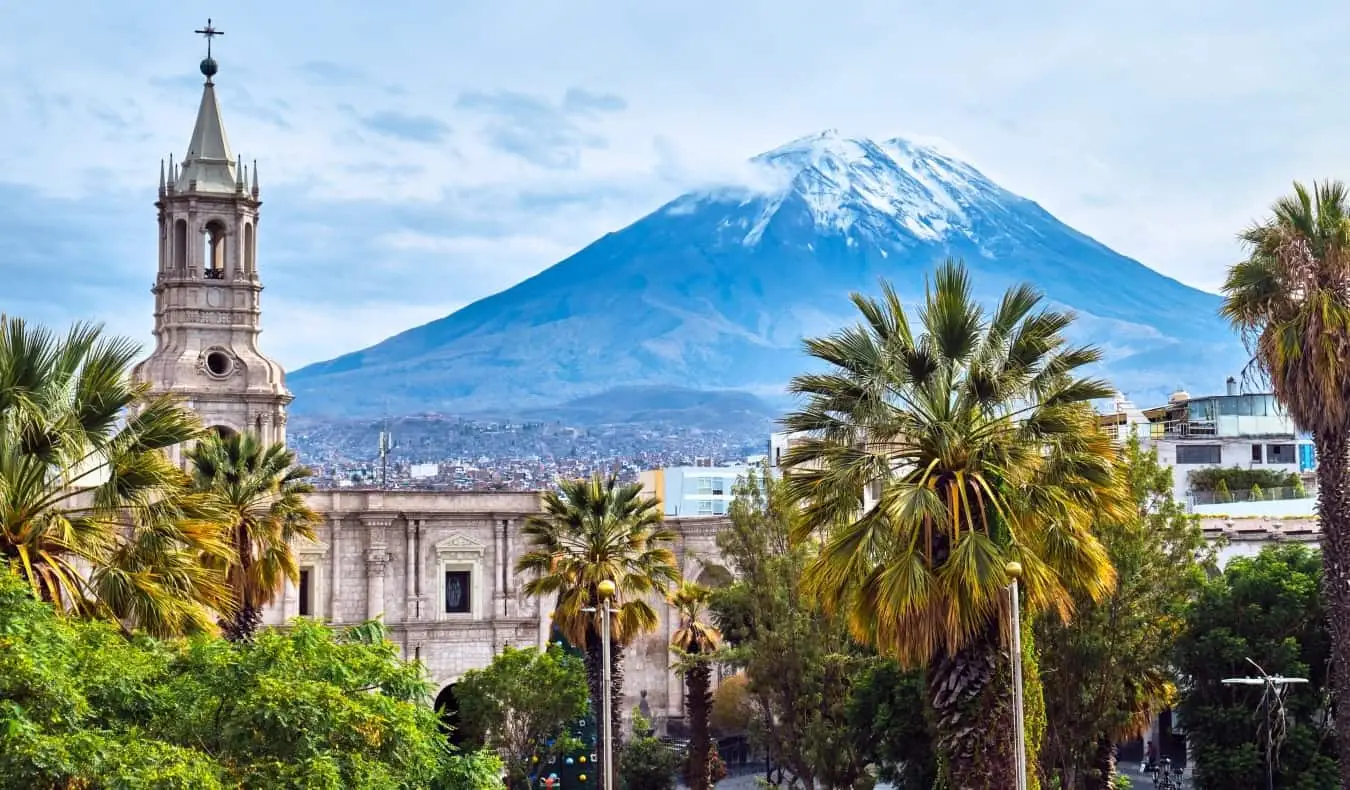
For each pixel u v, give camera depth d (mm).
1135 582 74188
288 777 48344
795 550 96875
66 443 53531
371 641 62625
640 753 122938
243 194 139750
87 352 55281
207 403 137375
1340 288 62969
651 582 96188
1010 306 57344
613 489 98438
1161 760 108812
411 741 52719
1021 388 56469
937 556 54875
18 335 53781
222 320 139250
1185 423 164750
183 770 44594
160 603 54125
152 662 50438
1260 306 64125
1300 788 79938
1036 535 55531
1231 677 82938
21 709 44094
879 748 88438
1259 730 79750
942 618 53969
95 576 55031
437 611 144500
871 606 55188
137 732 46719
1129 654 74688
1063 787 75750
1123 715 74500
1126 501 57719
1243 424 161625
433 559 144875
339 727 50375
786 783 123250
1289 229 63594
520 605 146500
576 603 93312
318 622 56438
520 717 113875
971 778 54719
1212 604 83938
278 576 99062
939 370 56625
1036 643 73750
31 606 48000
